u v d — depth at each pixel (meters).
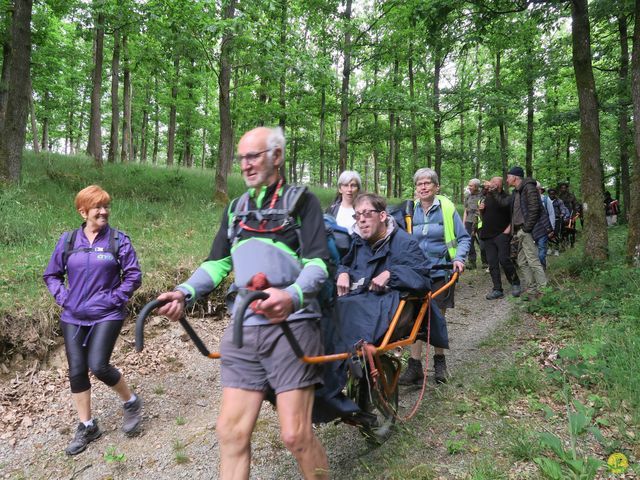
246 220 2.11
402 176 31.09
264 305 1.79
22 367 4.22
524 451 2.71
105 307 3.36
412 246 3.09
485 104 15.16
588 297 5.74
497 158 18.94
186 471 3.04
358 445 3.11
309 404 2.09
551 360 4.11
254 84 14.05
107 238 3.46
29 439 3.49
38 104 22.94
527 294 6.48
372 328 2.74
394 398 3.23
